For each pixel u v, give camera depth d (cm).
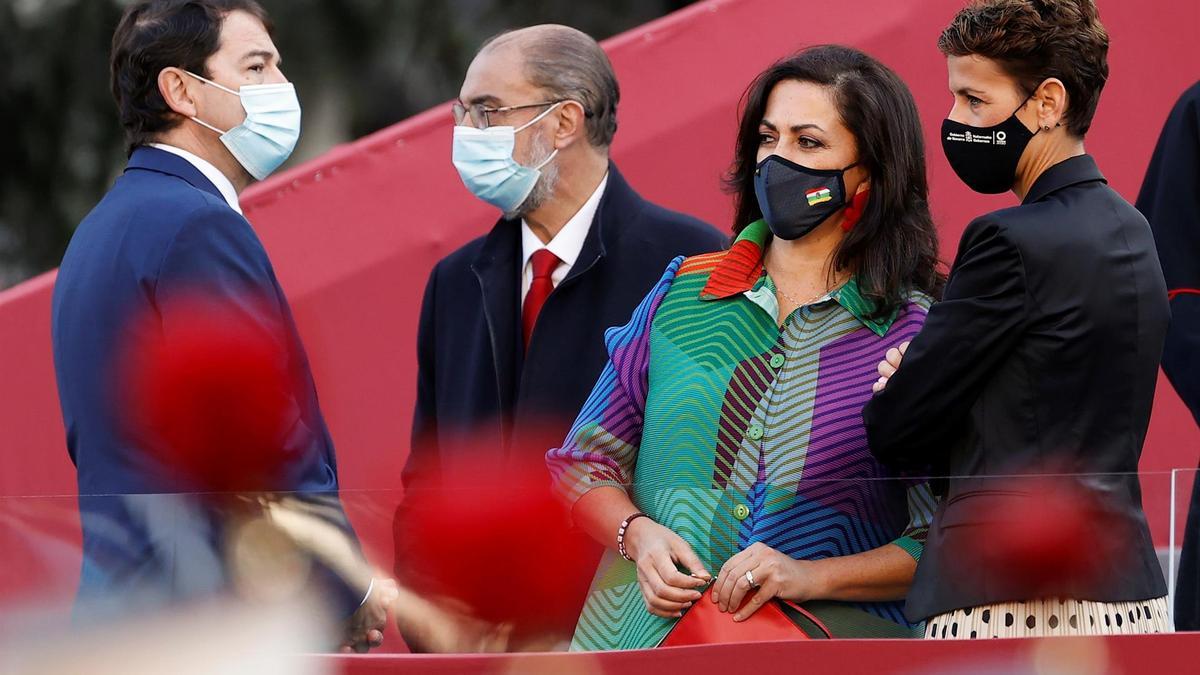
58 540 1014
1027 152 1034
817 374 1095
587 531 1070
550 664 1026
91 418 1163
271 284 1206
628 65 1850
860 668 996
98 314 1176
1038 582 984
